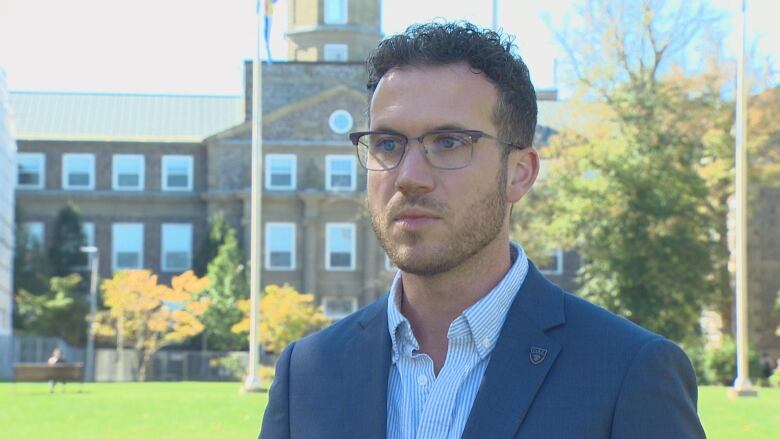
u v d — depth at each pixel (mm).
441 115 2633
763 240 52344
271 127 55312
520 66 2777
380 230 2699
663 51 39219
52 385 28094
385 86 2703
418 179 2611
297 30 60938
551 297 2721
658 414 2535
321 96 55219
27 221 56375
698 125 39438
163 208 56812
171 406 19547
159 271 56688
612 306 39594
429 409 2625
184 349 52250
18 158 56812
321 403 2758
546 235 40219
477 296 2711
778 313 48188
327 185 55156
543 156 40281
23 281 52812
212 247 53875
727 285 42406
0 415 17219
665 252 39000
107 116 60031
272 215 55250
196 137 57500
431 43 2688
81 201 56750
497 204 2703
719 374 36656
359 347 2793
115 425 15133
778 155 41344
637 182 38656
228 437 13227
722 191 42594
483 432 2537
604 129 39562
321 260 55156
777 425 14539
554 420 2533
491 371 2605
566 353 2611
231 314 50688
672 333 39594
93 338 51250
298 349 2904
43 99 60719
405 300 2785
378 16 61375
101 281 54125
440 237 2627
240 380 48594
